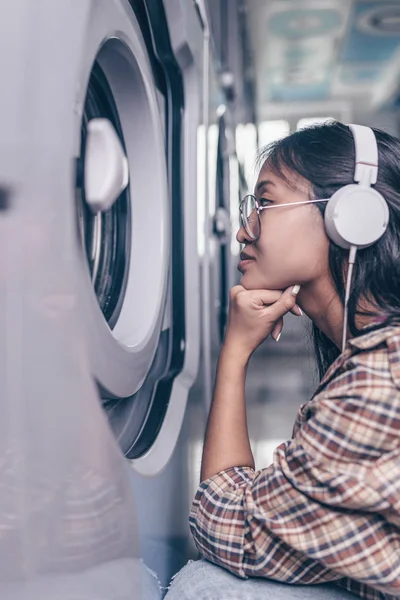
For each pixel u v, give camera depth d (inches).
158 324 40.8
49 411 22.0
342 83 238.2
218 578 32.6
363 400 27.6
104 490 26.5
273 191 34.0
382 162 33.1
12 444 20.4
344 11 174.1
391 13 175.0
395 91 239.9
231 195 95.4
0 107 19.8
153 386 44.7
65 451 23.0
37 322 21.4
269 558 30.5
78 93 24.5
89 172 27.3
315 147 33.4
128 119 39.3
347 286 31.8
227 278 86.3
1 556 20.2
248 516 30.4
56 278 22.4
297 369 213.3
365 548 28.1
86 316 25.1
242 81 134.0
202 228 55.6
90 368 25.7
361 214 31.3
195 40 49.6
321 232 33.1
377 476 27.4
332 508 28.3
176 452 43.5
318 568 30.6
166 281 42.6
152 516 34.9
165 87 48.0
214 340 66.8
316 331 39.1
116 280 39.9
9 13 20.3
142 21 40.4
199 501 34.1
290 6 168.7
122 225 40.4
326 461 27.9
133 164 40.3
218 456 35.7
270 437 132.2
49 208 21.9
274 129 266.4
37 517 21.4
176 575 35.4
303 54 206.8
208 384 58.6
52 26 22.6
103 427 26.6
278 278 34.6
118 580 28.1
